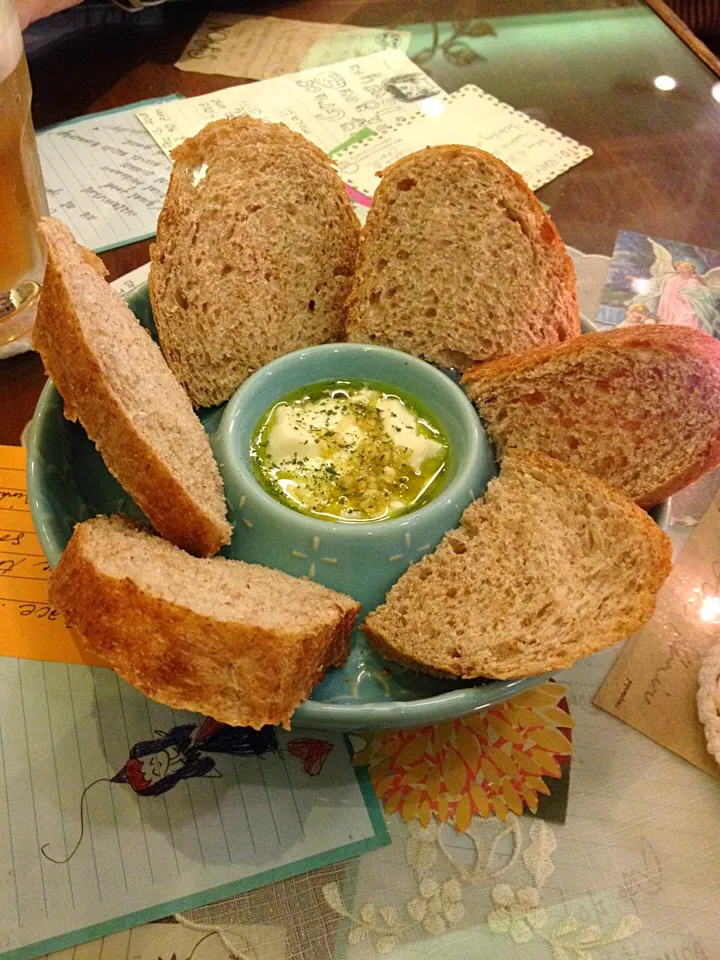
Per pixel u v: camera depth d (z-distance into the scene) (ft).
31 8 1.58
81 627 0.74
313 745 0.82
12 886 0.73
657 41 1.74
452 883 0.75
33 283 1.18
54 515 0.83
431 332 1.06
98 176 1.39
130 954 0.70
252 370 1.09
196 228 1.01
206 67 1.63
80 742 0.81
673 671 0.89
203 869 0.74
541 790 0.80
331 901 0.73
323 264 1.10
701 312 1.24
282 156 1.03
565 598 0.82
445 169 0.98
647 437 0.91
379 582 0.88
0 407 1.08
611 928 0.73
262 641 0.70
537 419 0.96
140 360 0.94
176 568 0.80
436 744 0.83
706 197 1.44
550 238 1.00
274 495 0.94
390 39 1.71
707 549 0.99
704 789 0.82
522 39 1.73
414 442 0.98
